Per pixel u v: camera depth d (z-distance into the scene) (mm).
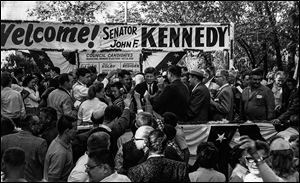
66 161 5914
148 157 5457
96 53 13203
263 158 5188
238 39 19203
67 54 13148
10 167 4570
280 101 10609
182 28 12281
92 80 10180
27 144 6020
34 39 11852
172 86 7664
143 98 9070
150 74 9461
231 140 7379
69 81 8320
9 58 14391
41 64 13188
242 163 5582
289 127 7195
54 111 6832
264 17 16031
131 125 7219
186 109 7730
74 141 6562
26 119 6102
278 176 5078
